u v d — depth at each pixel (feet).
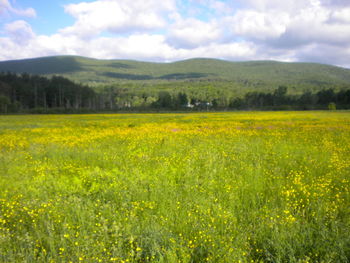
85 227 14.44
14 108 275.18
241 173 24.67
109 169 27.55
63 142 48.55
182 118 135.54
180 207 16.53
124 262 10.77
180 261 11.35
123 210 16.69
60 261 11.19
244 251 11.84
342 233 13.15
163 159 30.86
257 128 75.31
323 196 18.24
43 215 15.28
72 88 423.64
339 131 64.44
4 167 28.58
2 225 14.16
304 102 384.06
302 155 32.73
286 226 13.89
